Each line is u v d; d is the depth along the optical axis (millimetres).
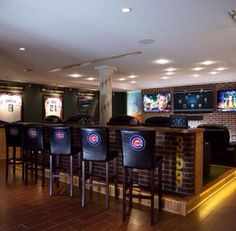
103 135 3188
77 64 6086
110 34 3834
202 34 3799
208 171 4359
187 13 3016
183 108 9648
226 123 8664
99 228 2635
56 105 9891
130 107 11484
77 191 3842
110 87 6375
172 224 2750
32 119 9133
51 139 3674
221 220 2861
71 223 2742
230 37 3930
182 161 3414
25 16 3117
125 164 2908
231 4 2758
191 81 8812
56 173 4301
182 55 5125
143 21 3283
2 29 3611
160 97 10250
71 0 2678
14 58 5457
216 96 8914
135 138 2832
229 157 5488
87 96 11031
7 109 8477
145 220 2850
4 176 4684
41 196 3600
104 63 5973
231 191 3975
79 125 4285
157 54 5062
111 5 2797
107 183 3234
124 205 2865
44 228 2613
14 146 4492
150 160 2814
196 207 3236
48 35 3891
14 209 3107
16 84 8742
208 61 5676
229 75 7684
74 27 3521
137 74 7535
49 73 7320
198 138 3438
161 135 3592
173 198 3166
